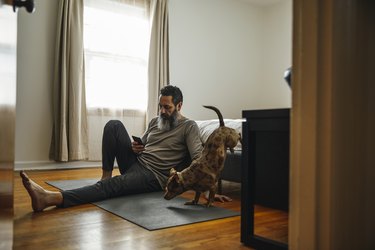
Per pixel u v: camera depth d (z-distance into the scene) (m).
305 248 0.77
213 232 1.34
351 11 0.77
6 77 0.81
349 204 0.78
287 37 5.00
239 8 5.05
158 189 2.10
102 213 1.61
